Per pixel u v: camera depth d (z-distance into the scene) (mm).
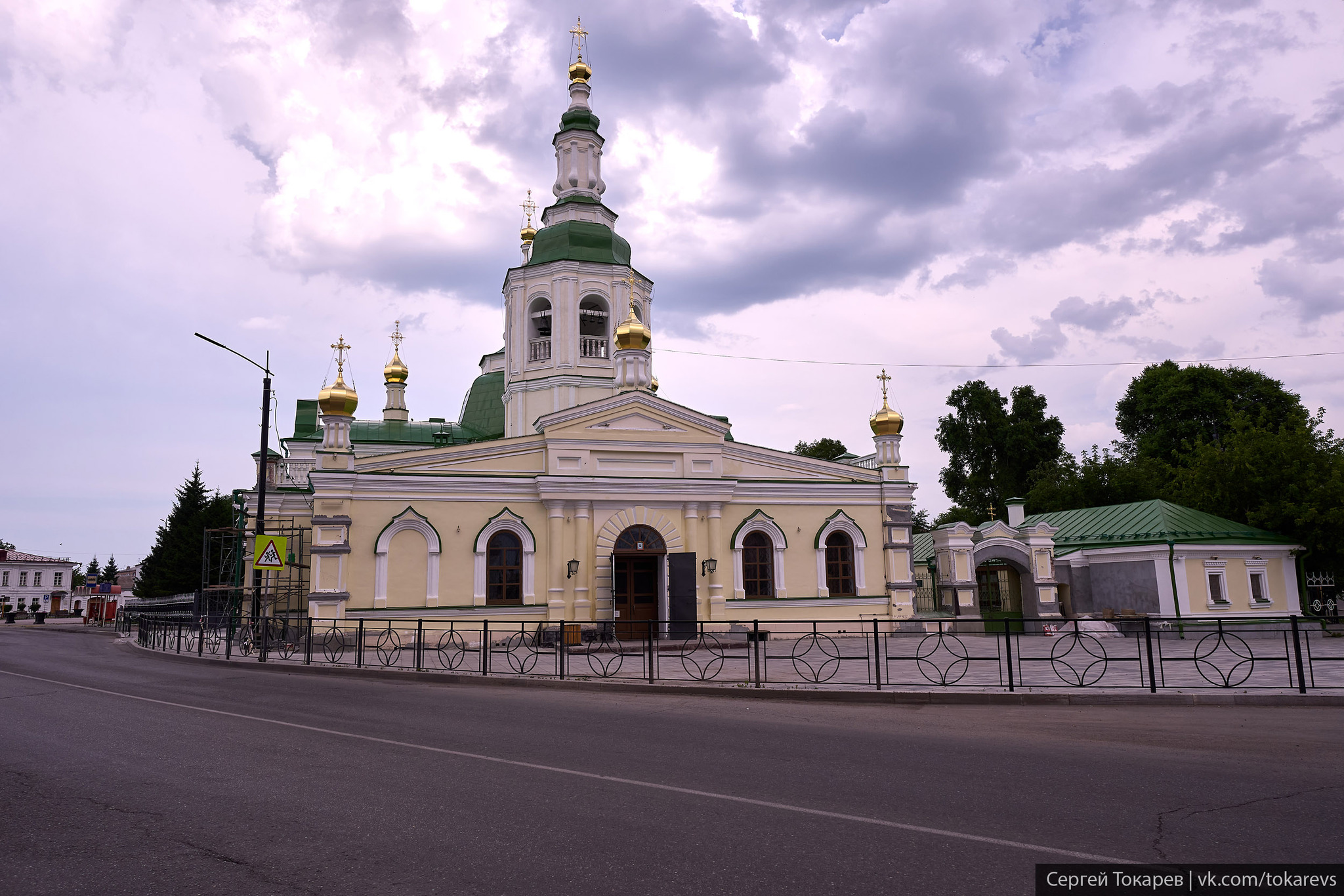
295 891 5055
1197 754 9062
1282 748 9328
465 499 27000
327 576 25016
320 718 11609
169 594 55625
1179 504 35469
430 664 19250
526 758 8875
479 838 6039
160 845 5934
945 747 9492
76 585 120312
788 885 5113
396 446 37062
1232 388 47500
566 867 5422
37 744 9602
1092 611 31062
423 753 9102
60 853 5777
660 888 5051
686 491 28656
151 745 9555
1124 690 13445
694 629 27453
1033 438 55781
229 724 11039
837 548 30766
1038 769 8320
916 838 6059
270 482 36688
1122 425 53156
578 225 33469
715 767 8391
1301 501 31562
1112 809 6809
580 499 27750
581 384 31609
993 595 32812
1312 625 28812
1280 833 6180
